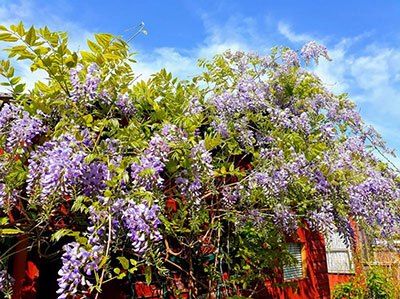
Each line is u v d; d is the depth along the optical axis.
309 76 5.23
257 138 4.43
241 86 4.53
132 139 3.03
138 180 2.71
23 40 2.55
